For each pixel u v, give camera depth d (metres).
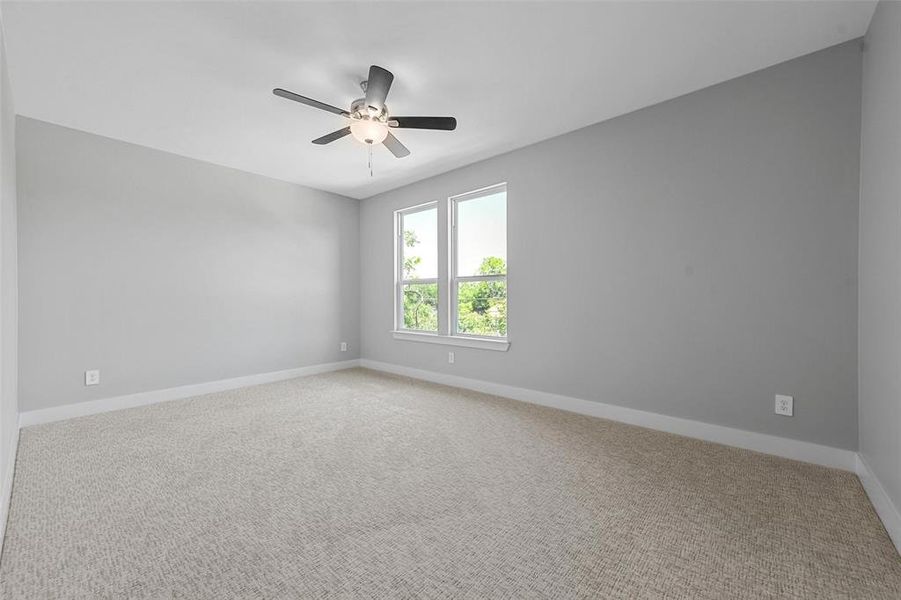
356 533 1.58
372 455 2.36
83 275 3.16
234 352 4.11
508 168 3.67
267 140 3.36
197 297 3.83
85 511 1.74
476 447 2.48
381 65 2.31
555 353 3.37
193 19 1.90
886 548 1.46
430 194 4.41
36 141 2.94
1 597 1.23
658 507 1.76
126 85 2.49
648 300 2.83
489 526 1.63
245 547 1.49
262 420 3.03
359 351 5.38
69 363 3.09
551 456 2.33
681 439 2.60
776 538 1.53
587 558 1.42
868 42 1.96
